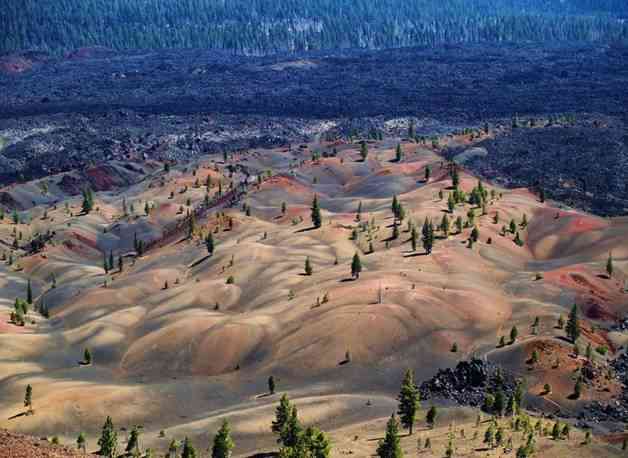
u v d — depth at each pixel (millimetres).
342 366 175125
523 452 121375
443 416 146375
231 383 174250
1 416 155375
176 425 153625
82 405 158625
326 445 115250
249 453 135625
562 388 157500
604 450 126875
